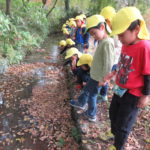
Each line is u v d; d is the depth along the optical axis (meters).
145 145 2.64
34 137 3.19
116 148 2.22
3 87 4.66
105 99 3.61
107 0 12.69
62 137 3.16
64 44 6.53
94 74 2.89
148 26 10.43
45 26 10.43
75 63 4.12
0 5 10.11
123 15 1.74
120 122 2.11
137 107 2.04
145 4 14.47
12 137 3.18
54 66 6.11
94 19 2.66
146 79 1.82
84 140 2.74
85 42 5.31
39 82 4.99
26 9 10.27
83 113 3.34
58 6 15.82
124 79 1.99
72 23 6.36
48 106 3.95
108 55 2.68
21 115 3.70
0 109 3.86
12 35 6.95
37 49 7.85
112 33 1.76
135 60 1.86
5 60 5.71
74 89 4.20
